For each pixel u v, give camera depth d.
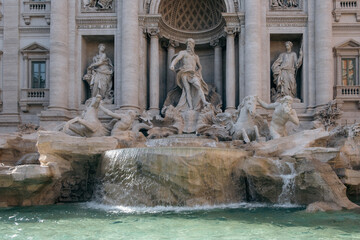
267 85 27.48
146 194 15.46
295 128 26.41
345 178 16.36
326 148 16.64
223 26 28.80
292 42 29.56
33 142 20.47
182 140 21.19
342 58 28.91
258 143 18.53
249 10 26.89
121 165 16.16
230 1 27.83
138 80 27.30
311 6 27.98
